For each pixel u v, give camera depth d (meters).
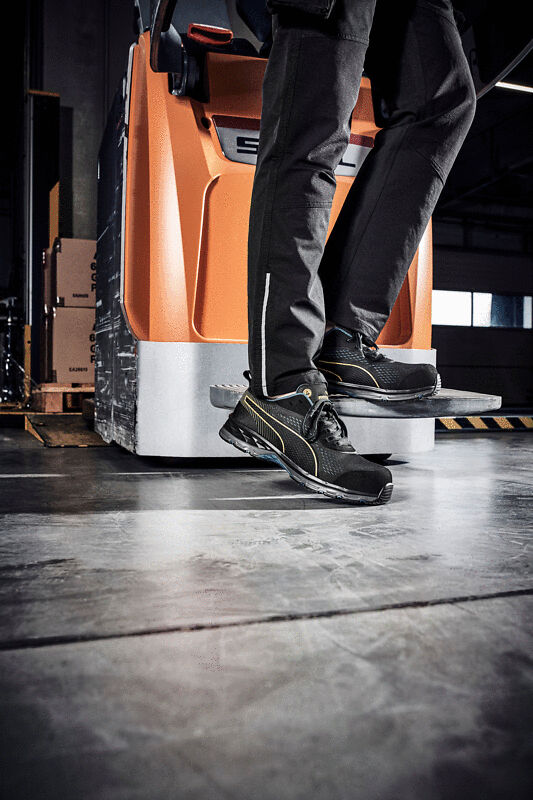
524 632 0.73
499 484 1.94
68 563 1.00
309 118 1.32
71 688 0.58
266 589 0.87
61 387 4.73
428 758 0.48
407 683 0.60
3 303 8.30
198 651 0.67
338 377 1.58
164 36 1.93
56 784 0.45
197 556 1.05
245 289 2.18
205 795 0.44
